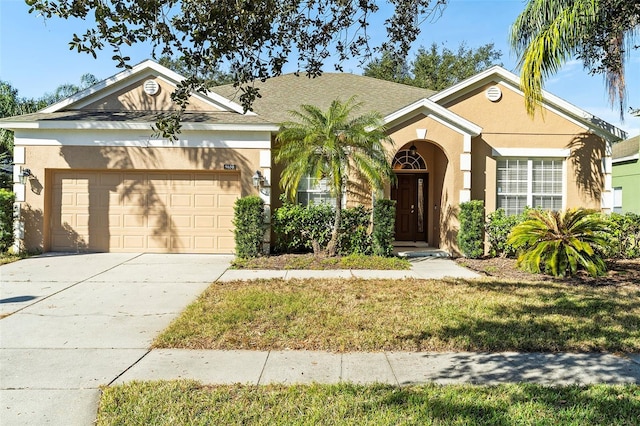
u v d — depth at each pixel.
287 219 12.24
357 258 11.35
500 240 12.43
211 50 4.02
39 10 3.56
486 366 4.71
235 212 11.90
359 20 4.62
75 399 3.93
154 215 12.80
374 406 3.76
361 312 6.66
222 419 3.55
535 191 13.64
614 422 3.53
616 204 22.25
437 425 3.47
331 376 4.44
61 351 5.15
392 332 5.72
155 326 6.15
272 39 4.38
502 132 13.47
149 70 12.95
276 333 5.69
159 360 4.87
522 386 4.16
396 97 16.06
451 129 12.85
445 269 10.84
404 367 4.68
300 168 11.11
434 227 14.40
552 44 9.16
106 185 12.72
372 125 11.83
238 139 12.55
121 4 3.66
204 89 4.47
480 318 6.35
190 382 4.24
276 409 3.71
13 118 12.16
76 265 10.87
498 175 13.62
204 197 12.86
